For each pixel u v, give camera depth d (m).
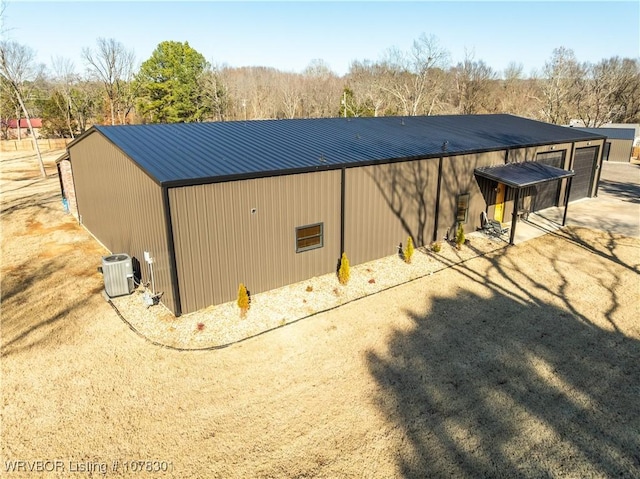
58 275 13.52
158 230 10.66
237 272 11.52
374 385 8.41
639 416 7.65
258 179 11.22
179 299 10.67
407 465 6.60
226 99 66.56
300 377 8.66
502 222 19.28
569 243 16.72
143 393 8.16
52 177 32.88
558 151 21.05
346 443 7.01
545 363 9.18
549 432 7.26
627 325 10.69
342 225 13.39
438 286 12.87
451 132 20.00
